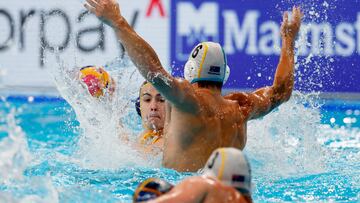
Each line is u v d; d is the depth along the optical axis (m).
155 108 18.52
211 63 15.98
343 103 34.19
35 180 13.80
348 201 14.16
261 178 16.45
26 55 36.34
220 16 35.81
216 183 9.51
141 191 9.82
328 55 34.38
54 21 35.97
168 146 16.27
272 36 35.44
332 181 16.20
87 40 35.44
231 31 35.72
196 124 15.68
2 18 36.50
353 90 34.50
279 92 17.47
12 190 13.20
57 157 18.55
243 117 16.69
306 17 34.12
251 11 35.56
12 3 36.44
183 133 15.80
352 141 23.48
